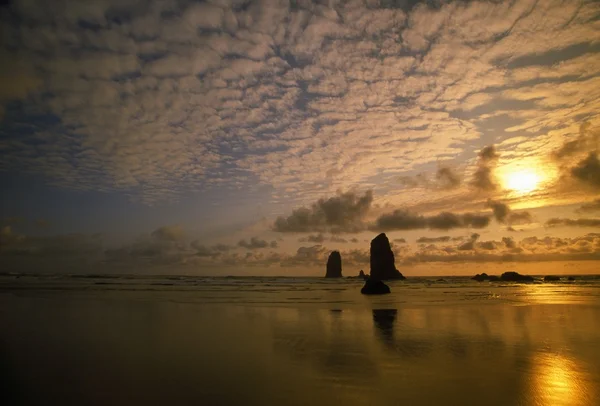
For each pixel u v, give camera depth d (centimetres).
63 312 2202
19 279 7694
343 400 773
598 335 1553
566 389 858
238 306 2719
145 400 769
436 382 901
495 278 12062
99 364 1051
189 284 6938
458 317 2128
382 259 11300
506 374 971
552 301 3303
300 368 1020
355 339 1449
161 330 1623
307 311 2417
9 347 1268
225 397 786
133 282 7431
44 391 823
